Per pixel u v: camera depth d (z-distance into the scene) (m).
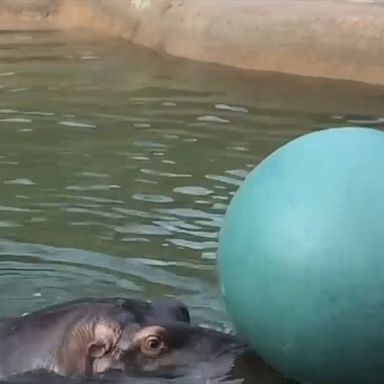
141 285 6.39
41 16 13.91
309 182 5.10
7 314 6.10
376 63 10.49
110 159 7.98
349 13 10.90
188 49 11.63
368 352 5.02
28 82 10.38
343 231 5.00
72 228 6.98
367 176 5.07
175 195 7.40
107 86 10.24
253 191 5.21
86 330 5.38
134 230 6.96
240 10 11.45
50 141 8.32
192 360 5.35
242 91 10.17
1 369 5.38
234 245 5.21
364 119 9.23
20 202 7.31
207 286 6.37
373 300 4.98
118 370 5.33
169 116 9.11
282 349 5.11
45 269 6.55
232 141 8.38
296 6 11.35
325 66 10.71
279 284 5.06
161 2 12.30
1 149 8.16
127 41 12.67
